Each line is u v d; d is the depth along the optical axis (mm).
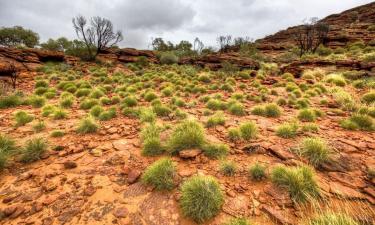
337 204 3047
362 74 15586
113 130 6254
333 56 23797
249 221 2699
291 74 17391
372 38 32406
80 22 30328
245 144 5062
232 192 3367
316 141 4492
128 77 19719
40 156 4492
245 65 24594
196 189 3137
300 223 2730
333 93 11164
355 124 6184
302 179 3303
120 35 33969
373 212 2891
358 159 4246
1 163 3975
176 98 10180
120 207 3117
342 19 54594
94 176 3861
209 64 27203
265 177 3689
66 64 25656
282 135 5500
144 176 3711
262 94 11031
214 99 9492
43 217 2926
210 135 5648
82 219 2900
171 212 3029
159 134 5633
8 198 3240
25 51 24672
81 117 7703
